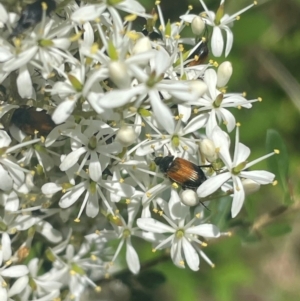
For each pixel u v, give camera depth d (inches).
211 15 1.8
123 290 2.5
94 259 1.9
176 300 3.0
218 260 3.1
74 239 1.9
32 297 1.8
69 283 1.9
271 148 2.1
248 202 2.1
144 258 2.7
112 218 1.8
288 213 2.1
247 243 2.1
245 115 3.3
